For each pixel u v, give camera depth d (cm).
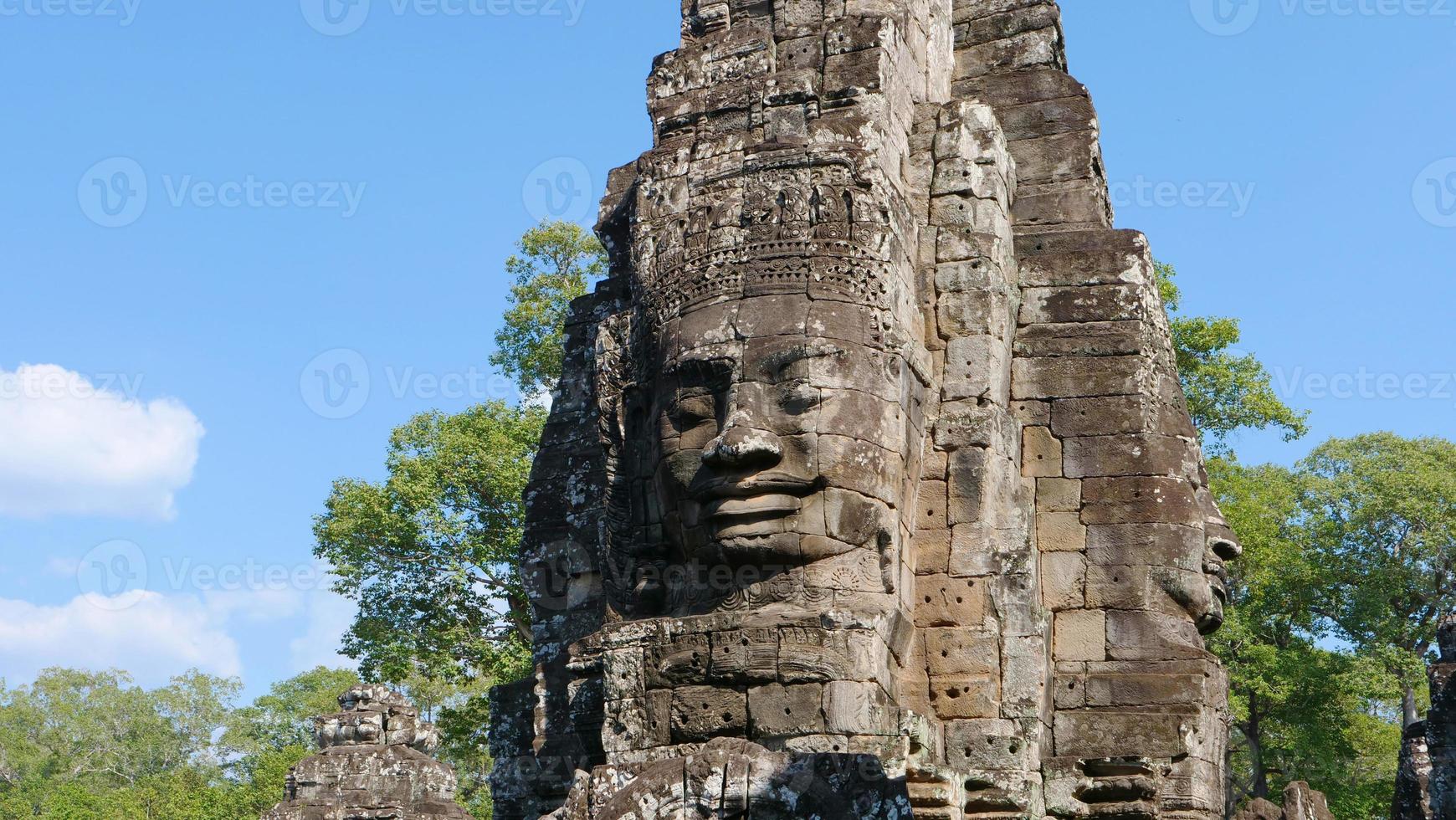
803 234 1148
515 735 1466
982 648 1127
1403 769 1875
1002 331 1229
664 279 1188
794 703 1048
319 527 2934
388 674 2855
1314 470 3575
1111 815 1123
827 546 1091
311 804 1880
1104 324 1262
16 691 7244
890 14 1263
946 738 1110
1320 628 3148
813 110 1206
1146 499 1206
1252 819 1276
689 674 1080
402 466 2908
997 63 1417
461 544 2861
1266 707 2806
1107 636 1178
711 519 1106
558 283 3181
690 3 1366
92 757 6688
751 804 940
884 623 1074
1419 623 3216
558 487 1475
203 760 6831
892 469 1117
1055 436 1238
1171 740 1128
